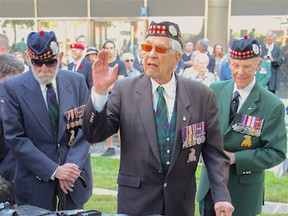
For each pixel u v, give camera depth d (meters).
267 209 4.36
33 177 2.54
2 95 2.63
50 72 2.44
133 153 2.17
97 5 12.63
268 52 8.83
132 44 12.54
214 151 2.27
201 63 6.47
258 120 2.49
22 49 12.80
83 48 5.93
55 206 2.61
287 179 5.34
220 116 2.56
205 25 12.22
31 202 2.54
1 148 2.67
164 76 2.15
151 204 2.17
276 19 11.74
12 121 2.47
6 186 2.57
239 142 2.52
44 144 2.52
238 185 2.52
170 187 2.18
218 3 11.98
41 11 12.94
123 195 2.21
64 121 2.54
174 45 2.08
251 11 11.91
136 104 2.17
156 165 2.14
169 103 2.20
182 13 12.30
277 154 2.48
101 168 5.80
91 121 2.01
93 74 1.97
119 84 2.24
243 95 2.54
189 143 2.18
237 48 2.45
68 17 12.84
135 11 12.46
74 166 2.48
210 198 2.63
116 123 2.19
